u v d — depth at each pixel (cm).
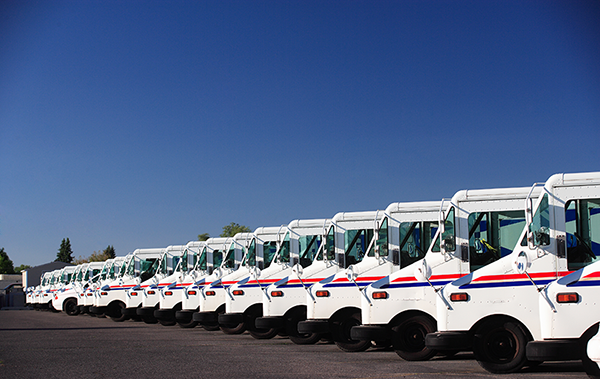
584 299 818
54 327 2131
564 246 905
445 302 958
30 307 4353
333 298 1269
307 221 1512
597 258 896
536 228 923
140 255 2431
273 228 1606
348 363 1042
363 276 1244
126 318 2445
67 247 12862
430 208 1225
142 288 2323
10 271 13900
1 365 1070
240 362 1069
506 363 911
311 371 945
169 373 948
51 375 945
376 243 1235
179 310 1970
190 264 2039
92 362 1099
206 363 1062
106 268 2878
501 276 939
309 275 1405
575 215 911
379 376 882
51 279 3722
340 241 1370
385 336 1102
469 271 1058
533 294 918
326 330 1259
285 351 1255
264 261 1594
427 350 1072
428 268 1055
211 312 1723
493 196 1066
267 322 1406
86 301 2858
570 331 817
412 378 859
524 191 1057
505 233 1057
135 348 1345
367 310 1116
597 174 912
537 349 821
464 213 1073
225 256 1809
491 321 931
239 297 1571
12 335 1762
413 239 1222
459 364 1022
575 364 1005
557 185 920
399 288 1107
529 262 919
